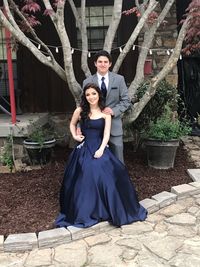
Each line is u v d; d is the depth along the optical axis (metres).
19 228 3.78
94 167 3.85
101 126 4.04
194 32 4.61
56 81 6.99
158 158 5.36
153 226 3.85
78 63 6.88
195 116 7.59
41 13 6.76
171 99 5.77
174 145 5.29
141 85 5.44
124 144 6.52
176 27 6.89
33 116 6.59
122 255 3.35
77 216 3.75
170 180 4.95
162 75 4.55
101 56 4.15
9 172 5.41
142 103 4.69
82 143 4.06
